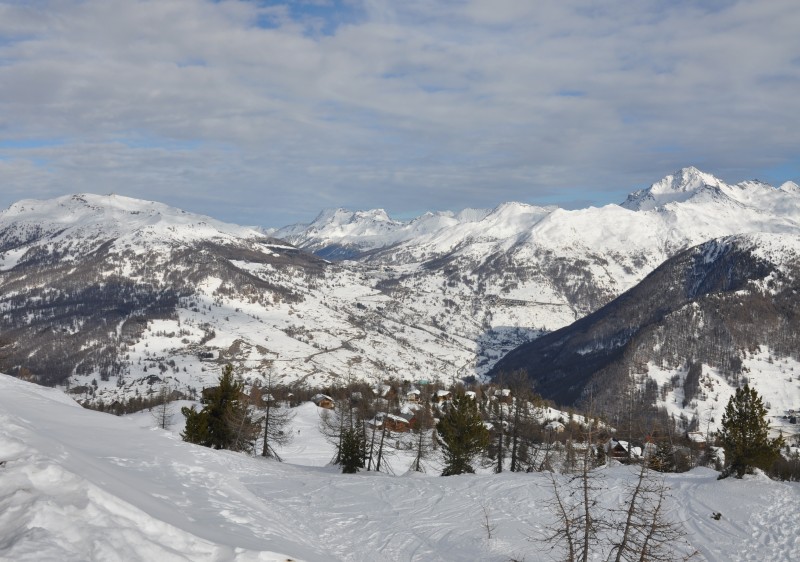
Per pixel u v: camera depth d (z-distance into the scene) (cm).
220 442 5678
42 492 1488
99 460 2614
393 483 4519
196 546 1617
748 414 4750
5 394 3725
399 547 3112
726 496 4097
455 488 4416
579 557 2317
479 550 3198
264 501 3406
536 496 4209
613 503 3966
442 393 14975
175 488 2730
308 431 9412
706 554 3206
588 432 2358
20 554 1159
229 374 5797
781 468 7875
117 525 1455
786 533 3381
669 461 6181
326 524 3269
